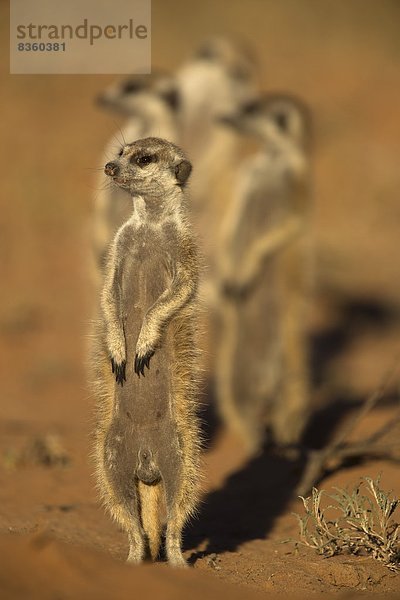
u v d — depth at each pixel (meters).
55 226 20.47
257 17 31.17
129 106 13.69
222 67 15.88
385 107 26.70
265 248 12.41
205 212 15.04
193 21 29.73
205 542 8.02
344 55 29.73
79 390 14.52
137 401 7.13
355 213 22.39
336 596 6.51
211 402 13.80
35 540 5.92
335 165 23.78
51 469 10.23
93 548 7.54
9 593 5.29
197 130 15.33
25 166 21.95
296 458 10.91
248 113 13.09
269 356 12.44
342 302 19.17
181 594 5.68
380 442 10.02
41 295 18.28
